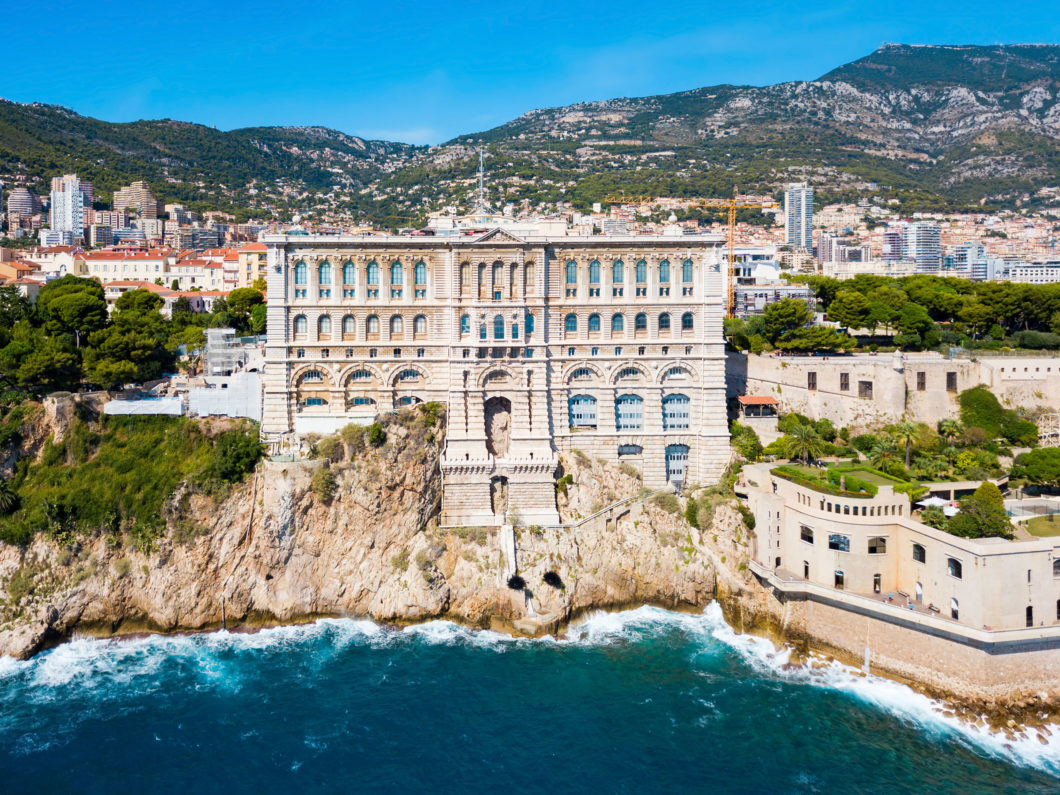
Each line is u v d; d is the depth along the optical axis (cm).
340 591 11944
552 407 13150
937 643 9819
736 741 9081
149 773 8500
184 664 10762
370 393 13012
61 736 9125
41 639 11144
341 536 12012
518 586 11756
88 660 10881
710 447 13250
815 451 12556
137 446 12556
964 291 19388
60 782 8350
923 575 10225
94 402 12838
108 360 13650
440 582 11825
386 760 8738
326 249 12731
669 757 8800
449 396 12800
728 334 16800
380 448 12281
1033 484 11962
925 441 12781
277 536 11825
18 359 13375
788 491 11544
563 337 13100
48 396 12638
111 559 11712
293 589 11900
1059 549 9569
